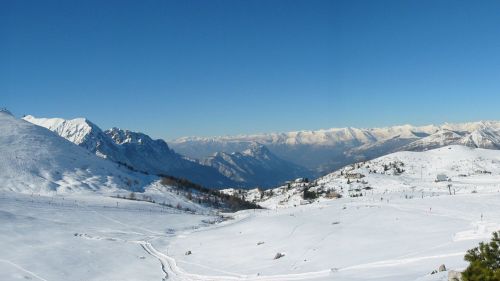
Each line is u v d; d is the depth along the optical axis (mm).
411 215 103625
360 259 68875
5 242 103000
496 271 24672
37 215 147125
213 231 132875
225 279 74375
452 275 33000
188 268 87312
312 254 81062
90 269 86812
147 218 168000
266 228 117125
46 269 83688
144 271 86562
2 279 75312
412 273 49375
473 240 65188
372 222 102500
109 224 148750
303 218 124000
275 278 68312
